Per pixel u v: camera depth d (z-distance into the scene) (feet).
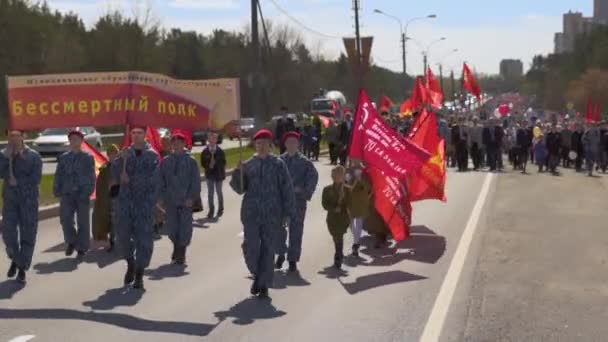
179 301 30.96
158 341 25.34
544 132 106.83
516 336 25.84
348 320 27.94
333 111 195.42
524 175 97.71
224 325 27.35
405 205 43.60
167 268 37.76
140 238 33.01
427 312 29.01
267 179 31.09
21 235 34.17
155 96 33.32
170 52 268.00
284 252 36.73
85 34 245.04
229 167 102.22
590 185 83.10
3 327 26.94
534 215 57.82
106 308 29.78
